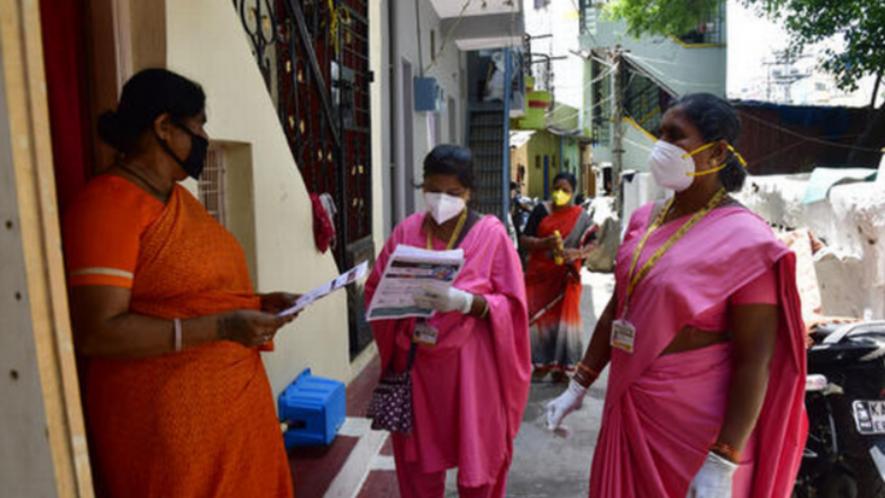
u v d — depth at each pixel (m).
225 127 3.09
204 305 1.82
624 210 16.66
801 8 13.59
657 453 1.91
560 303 5.52
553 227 5.46
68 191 2.18
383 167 7.43
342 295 4.70
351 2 5.57
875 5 12.61
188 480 1.81
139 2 2.51
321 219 4.18
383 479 3.64
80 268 1.64
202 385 1.81
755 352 1.82
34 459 1.26
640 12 18.98
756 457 1.93
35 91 1.19
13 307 1.22
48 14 2.09
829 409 3.12
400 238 2.80
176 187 1.87
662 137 2.00
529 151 29.05
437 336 2.59
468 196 2.73
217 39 3.01
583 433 4.51
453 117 11.80
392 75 7.62
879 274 5.15
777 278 1.83
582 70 28.42
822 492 3.15
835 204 5.74
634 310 1.96
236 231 3.41
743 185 2.00
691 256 1.86
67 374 1.26
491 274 2.74
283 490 2.13
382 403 2.68
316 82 4.68
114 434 1.80
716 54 23.17
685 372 1.89
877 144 14.10
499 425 2.71
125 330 1.66
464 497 2.75
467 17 10.46
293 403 3.49
